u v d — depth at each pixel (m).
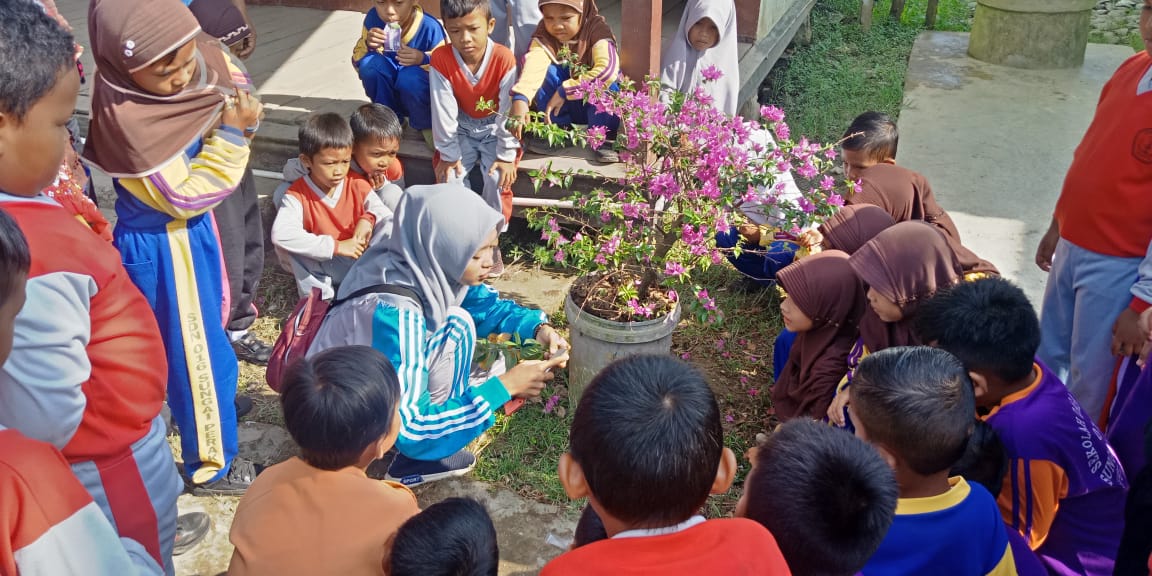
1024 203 5.40
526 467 3.47
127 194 2.96
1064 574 2.42
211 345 3.11
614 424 1.52
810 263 3.28
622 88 3.62
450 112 4.36
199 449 3.19
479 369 3.48
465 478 3.43
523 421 3.67
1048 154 6.06
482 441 3.59
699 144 3.39
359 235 4.00
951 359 2.08
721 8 4.50
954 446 1.95
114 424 2.06
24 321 1.78
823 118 6.68
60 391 1.85
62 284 1.85
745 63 5.74
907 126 6.57
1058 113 6.76
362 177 4.15
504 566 3.05
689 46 4.70
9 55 1.76
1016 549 2.20
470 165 4.61
